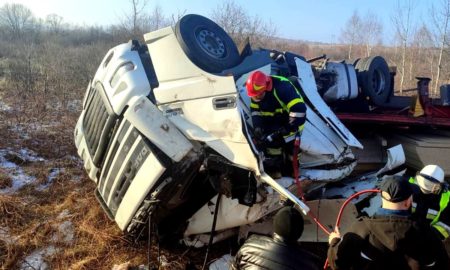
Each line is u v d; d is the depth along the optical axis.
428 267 2.40
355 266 2.56
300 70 4.60
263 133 3.80
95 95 4.73
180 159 3.70
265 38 19.48
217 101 3.63
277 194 3.69
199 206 4.12
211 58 3.92
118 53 4.57
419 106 5.58
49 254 4.34
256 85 3.68
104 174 4.30
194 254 4.36
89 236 4.61
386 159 5.17
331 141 4.18
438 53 17.53
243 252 2.58
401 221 2.42
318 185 4.20
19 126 8.43
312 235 4.07
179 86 3.85
